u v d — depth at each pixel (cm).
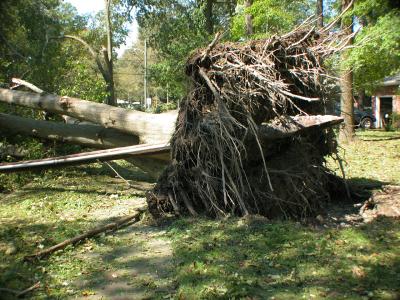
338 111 1112
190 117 719
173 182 725
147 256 559
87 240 621
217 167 700
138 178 1074
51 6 3119
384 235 559
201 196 702
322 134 820
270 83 677
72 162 867
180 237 609
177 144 720
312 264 480
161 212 726
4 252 570
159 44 2877
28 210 788
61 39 3134
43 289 463
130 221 718
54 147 1104
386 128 2533
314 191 741
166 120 934
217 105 673
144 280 484
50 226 692
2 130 1113
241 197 691
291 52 760
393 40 1186
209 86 686
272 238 572
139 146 854
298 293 419
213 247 555
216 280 457
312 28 755
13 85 1291
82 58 2898
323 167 811
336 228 644
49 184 984
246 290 426
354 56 1262
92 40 3709
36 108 1093
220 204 709
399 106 2669
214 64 706
